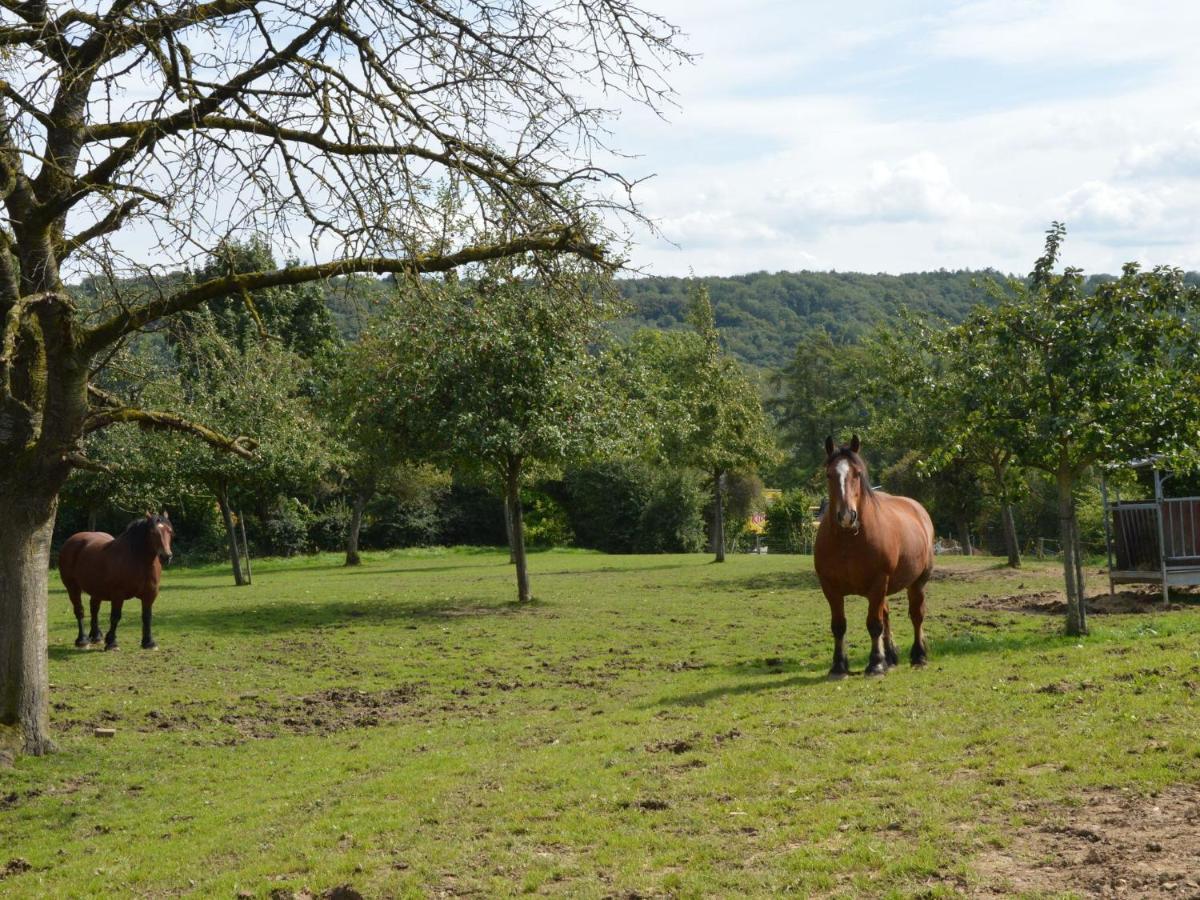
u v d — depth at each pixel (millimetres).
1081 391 14102
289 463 32250
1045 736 8031
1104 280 15109
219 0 9633
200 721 12578
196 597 29000
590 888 6020
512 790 8188
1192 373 14055
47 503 10945
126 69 9391
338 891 6297
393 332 13219
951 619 18469
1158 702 8602
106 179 10070
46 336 10570
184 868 7191
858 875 5746
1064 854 5781
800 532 56250
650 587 28922
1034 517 51000
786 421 80625
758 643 16734
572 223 10219
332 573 41219
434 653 17484
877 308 159250
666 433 38031
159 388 14016
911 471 43219
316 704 13570
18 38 9188
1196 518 20078
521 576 25312
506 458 25016
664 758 8695
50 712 12969
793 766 7984
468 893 6156
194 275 10703
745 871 5988
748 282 174375
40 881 7250
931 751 8023
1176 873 5359
